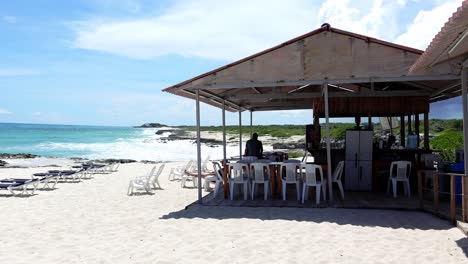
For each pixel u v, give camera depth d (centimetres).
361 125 1488
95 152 3619
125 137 7094
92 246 599
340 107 1175
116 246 598
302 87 1159
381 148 1163
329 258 528
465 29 514
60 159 2684
